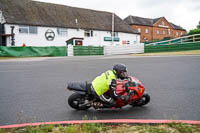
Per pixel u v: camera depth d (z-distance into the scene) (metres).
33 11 35.69
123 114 4.75
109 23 45.59
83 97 4.98
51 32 35.56
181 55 20.42
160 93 6.44
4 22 31.02
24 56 28.09
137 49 31.64
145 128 3.62
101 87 4.68
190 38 33.19
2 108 5.34
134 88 4.75
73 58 23.20
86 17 42.78
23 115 4.82
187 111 4.77
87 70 11.95
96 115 4.73
